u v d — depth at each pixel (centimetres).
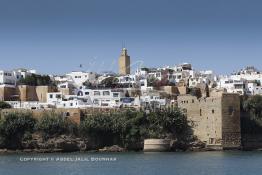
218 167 16512
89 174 14988
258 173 15150
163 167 16488
